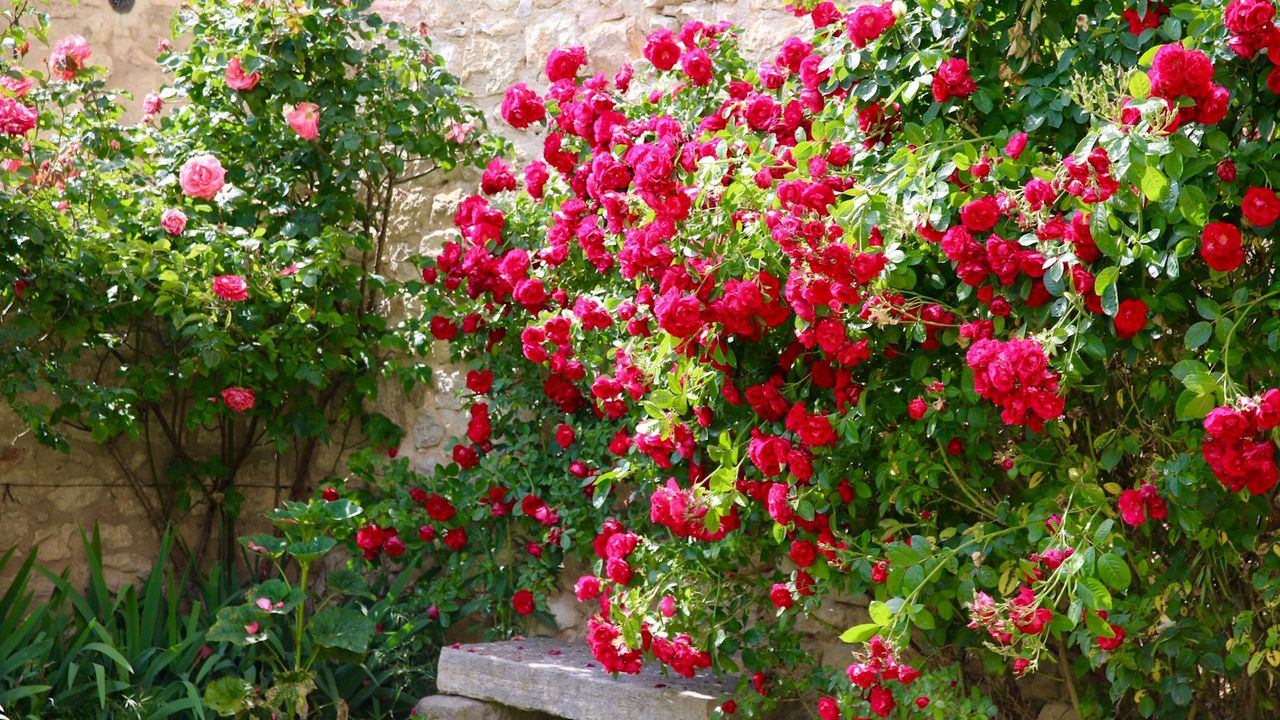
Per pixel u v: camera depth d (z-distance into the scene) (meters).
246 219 4.50
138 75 5.06
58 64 4.20
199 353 4.09
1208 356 2.04
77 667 3.68
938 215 2.31
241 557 4.74
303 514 3.61
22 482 4.34
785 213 2.42
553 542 3.92
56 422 4.11
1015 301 2.31
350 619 3.70
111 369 4.49
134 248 3.96
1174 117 1.92
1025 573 2.43
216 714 3.81
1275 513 2.45
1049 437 2.50
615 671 3.09
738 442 2.77
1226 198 2.12
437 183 4.61
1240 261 2.02
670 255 2.58
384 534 4.19
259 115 4.45
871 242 2.35
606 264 3.30
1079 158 2.03
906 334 2.46
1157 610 2.43
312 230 4.43
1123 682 2.43
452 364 4.49
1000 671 2.67
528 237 3.90
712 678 3.39
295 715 3.82
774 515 2.59
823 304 2.37
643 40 4.09
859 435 2.63
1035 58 2.49
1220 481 2.04
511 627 4.15
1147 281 2.24
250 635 3.53
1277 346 2.07
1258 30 1.96
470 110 4.38
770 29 3.78
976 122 2.58
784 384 2.76
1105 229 2.02
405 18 4.77
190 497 4.64
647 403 2.71
